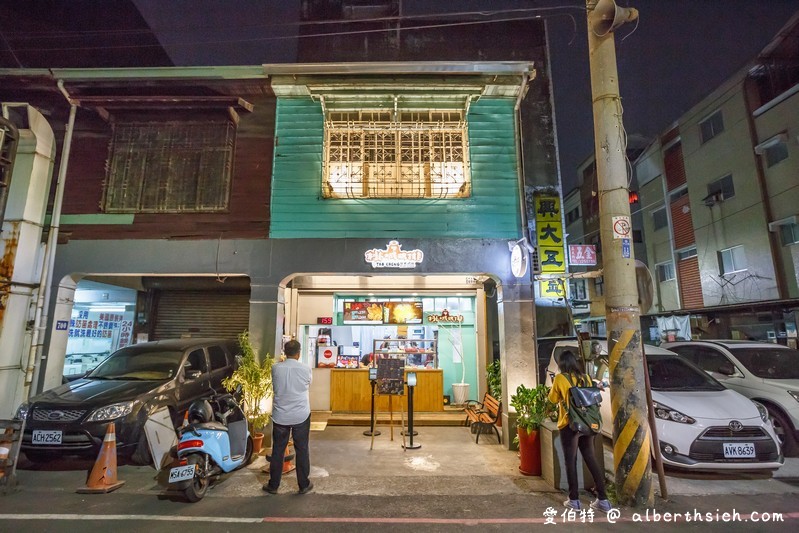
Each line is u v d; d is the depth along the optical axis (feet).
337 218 24.47
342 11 34.45
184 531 13.10
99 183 25.27
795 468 19.40
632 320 15.92
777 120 43.93
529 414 18.79
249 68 24.75
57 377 23.86
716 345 26.53
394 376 23.22
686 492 16.55
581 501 15.53
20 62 36.78
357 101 25.46
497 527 13.48
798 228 42.29
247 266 23.85
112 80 25.35
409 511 14.64
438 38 33.37
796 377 23.63
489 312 30.37
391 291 30.66
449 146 25.36
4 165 22.74
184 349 23.27
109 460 16.87
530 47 32.24
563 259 25.90
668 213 59.31
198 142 25.45
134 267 24.14
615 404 15.78
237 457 17.95
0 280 22.18
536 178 26.78
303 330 31.09
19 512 14.48
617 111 17.17
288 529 13.28
